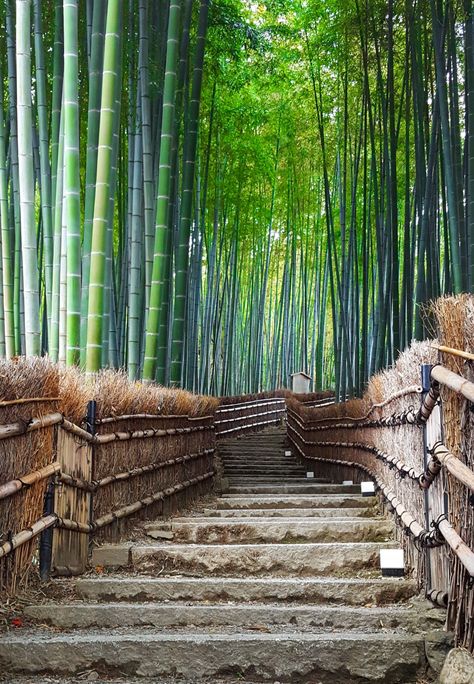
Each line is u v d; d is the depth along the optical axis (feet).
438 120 24.73
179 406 18.45
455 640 8.18
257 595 10.88
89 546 12.55
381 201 29.68
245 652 8.46
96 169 16.89
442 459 8.48
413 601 10.16
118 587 10.84
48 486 10.84
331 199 43.42
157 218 17.79
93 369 14.82
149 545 13.03
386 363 27.12
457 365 8.16
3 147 19.88
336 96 35.96
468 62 20.38
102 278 15.06
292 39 35.58
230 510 17.22
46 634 9.05
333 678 8.38
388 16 25.86
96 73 16.90
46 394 10.64
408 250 25.26
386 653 8.36
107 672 8.46
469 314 7.85
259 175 45.03
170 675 8.45
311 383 56.85
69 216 14.84
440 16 22.02
